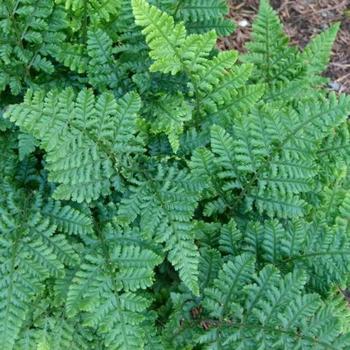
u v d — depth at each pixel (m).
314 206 1.04
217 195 1.03
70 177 0.91
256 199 1.01
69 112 0.89
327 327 0.89
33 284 0.88
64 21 1.00
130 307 0.91
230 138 0.98
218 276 0.94
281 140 0.97
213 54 1.11
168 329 0.96
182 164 1.02
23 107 0.87
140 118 0.98
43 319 0.95
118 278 0.92
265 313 0.91
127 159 0.96
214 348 0.92
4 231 0.91
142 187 0.95
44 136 0.88
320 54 1.19
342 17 1.59
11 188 0.96
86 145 0.91
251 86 1.02
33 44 1.02
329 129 0.96
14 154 1.01
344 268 0.95
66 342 0.95
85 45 1.06
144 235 0.94
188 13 1.06
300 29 1.56
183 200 0.94
